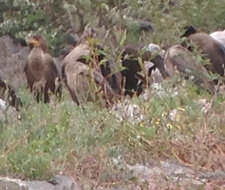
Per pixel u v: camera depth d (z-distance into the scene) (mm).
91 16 35375
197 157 17531
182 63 24328
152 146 17812
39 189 15438
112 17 34469
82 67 23328
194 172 17094
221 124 18453
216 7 38688
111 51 22422
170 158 17688
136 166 17234
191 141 17938
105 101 20656
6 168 15922
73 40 35812
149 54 25719
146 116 18375
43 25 37562
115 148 17312
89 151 17109
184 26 34062
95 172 16562
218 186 16438
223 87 21422
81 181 16172
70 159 16750
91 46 21078
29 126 17812
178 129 18297
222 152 17750
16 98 20625
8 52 37500
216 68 27328
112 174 16531
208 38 27703
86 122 17953
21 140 17031
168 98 18969
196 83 23125
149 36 31969
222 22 39531
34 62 27969
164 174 16656
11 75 36844
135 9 35344
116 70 20734
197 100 19844
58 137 17344
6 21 38031
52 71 28031
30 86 28141
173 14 37000
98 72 21594
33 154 16234
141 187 16203
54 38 36094
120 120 18188
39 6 37938
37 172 15836
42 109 19172
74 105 20531
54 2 37281
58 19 37406
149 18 35000
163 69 25250
